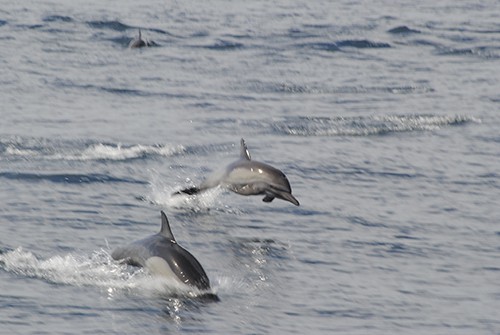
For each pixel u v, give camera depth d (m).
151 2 123.44
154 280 39.22
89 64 88.56
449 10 124.06
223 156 60.12
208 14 116.31
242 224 48.22
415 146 63.69
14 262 41.44
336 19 114.94
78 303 37.69
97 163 57.06
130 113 70.62
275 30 107.25
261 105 74.81
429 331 36.88
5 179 53.19
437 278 42.00
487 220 49.72
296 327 36.72
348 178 56.31
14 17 108.94
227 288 39.94
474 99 78.50
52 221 47.09
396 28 109.25
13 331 35.34
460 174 57.66
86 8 116.50
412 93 80.56
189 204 50.91
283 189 47.88
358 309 38.56
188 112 71.62
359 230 47.75
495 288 41.12
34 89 77.44
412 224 48.78
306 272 42.16
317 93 79.88
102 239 45.03
